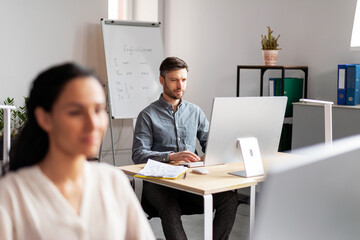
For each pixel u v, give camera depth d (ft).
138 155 9.19
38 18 15.78
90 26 16.63
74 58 16.46
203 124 10.36
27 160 3.06
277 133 8.59
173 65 9.64
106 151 17.17
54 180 3.00
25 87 15.74
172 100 9.86
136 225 3.34
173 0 17.92
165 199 8.34
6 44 15.34
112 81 16.17
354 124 11.91
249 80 15.84
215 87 16.93
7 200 2.86
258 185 8.15
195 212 8.89
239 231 11.47
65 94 2.83
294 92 13.97
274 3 15.02
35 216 2.87
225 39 16.46
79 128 2.82
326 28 13.76
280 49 14.03
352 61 13.19
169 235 8.12
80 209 3.04
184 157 8.53
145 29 17.07
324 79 13.91
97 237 3.07
